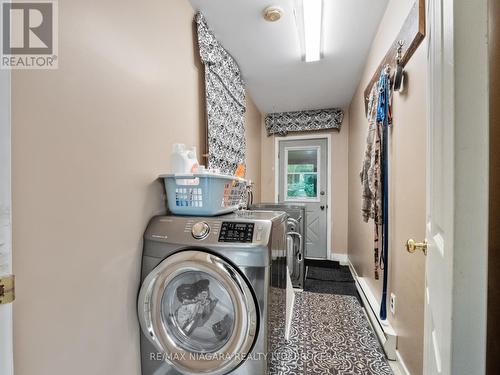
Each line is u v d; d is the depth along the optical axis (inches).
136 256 44.4
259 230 42.1
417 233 49.0
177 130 58.6
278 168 159.2
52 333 30.3
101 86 37.2
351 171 132.6
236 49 84.9
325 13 68.5
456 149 18.0
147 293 43.6
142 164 46.4
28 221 27.7
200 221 44.9
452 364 18.4
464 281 18.0
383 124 62.5
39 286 28.8
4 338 22.7
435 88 26.7
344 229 148.7
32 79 28.2
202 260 40.8
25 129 27.5
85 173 34.6
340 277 121.1
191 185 47.9
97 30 36.5
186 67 62.7
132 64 43.9
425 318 35.0
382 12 68.1
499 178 20.0
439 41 23.8
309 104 140.3
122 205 41.4
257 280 39.9
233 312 44.2
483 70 17.4
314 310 84.7
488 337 19.8
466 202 17.9
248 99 123.9
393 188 64.0
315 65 96.0
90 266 35.3
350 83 111.8
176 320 46.1
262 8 66.1
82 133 34.1
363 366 57.9
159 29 51.9
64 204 31.6
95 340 36.1
